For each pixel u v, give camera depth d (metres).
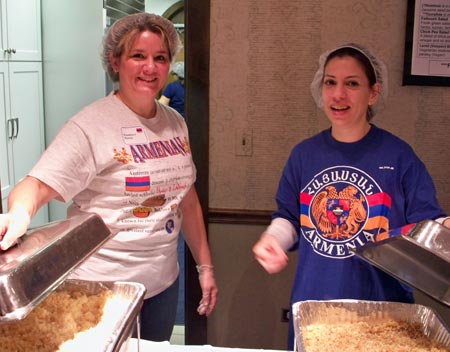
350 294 1.47
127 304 1.18
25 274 0.87
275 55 2.18
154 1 6.07
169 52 1.63
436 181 2.23
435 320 1.21
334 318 1.26
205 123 2.24
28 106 3.16
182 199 1.72
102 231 1.19
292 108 2.22
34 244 1.00
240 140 2.26
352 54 1.44
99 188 1.54
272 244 1.47
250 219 2.29
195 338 2.40
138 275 1.58
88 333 1.06
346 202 1.46
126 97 1.58
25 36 3.07
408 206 1.45
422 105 2.18
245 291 2.36
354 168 1.46
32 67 3.19
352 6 2.12
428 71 2.12
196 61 2.19
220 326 2.40
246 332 2.40
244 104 2.23
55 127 3.44
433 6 2.07
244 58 2.19
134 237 1.55
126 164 1.52
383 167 1.44
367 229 1.45
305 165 1.53
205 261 1.88
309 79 2.19
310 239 1.50
